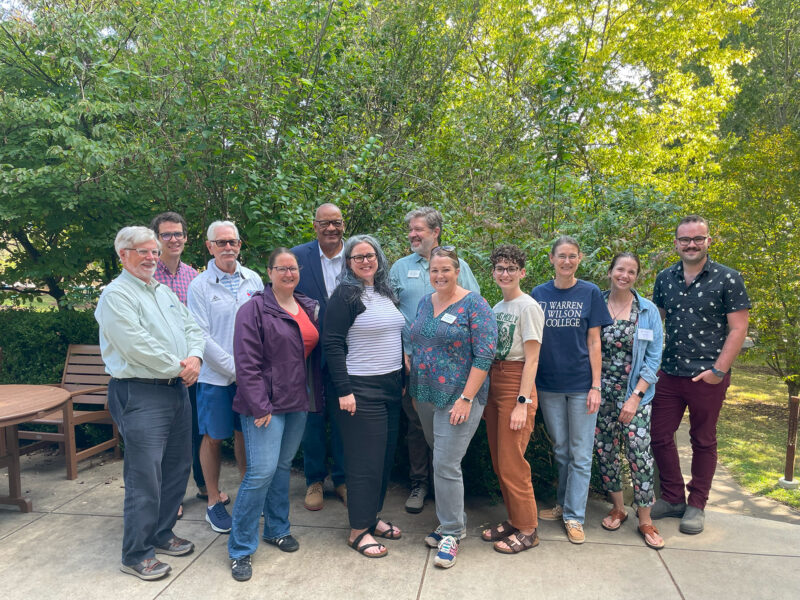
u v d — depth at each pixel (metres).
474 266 4.45
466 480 3.72
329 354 2.83
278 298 2.85
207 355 3.04
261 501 2.73
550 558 2.87
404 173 5.27
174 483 2.89
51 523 3.26
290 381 2.75
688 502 3.30
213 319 3.16
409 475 3.95
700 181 10.16
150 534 2.69
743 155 7.82
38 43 5.01
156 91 4.93
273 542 3.00
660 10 11.36
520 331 2.89
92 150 4.46
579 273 4.21
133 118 5.24
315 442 3.46
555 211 4.89
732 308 3.17
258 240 4.76
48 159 5.05
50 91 5.27
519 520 2.95
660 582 2.64
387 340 2.94
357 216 4.87
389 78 6.82
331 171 4.71
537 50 10.15
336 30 5.48
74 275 5.33
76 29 4.88
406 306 3.33
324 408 3.45
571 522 3.09
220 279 3.22
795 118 15.02
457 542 2.95
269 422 2.69
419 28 7.42
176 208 5.17
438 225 3.33
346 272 2.93
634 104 11.34
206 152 4.76
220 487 3.82
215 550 2.94
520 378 2.91
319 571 2.73
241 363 2.65
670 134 12.16
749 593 2.55
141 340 2.54
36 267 5.21
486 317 2.74
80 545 2.99
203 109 4.73
